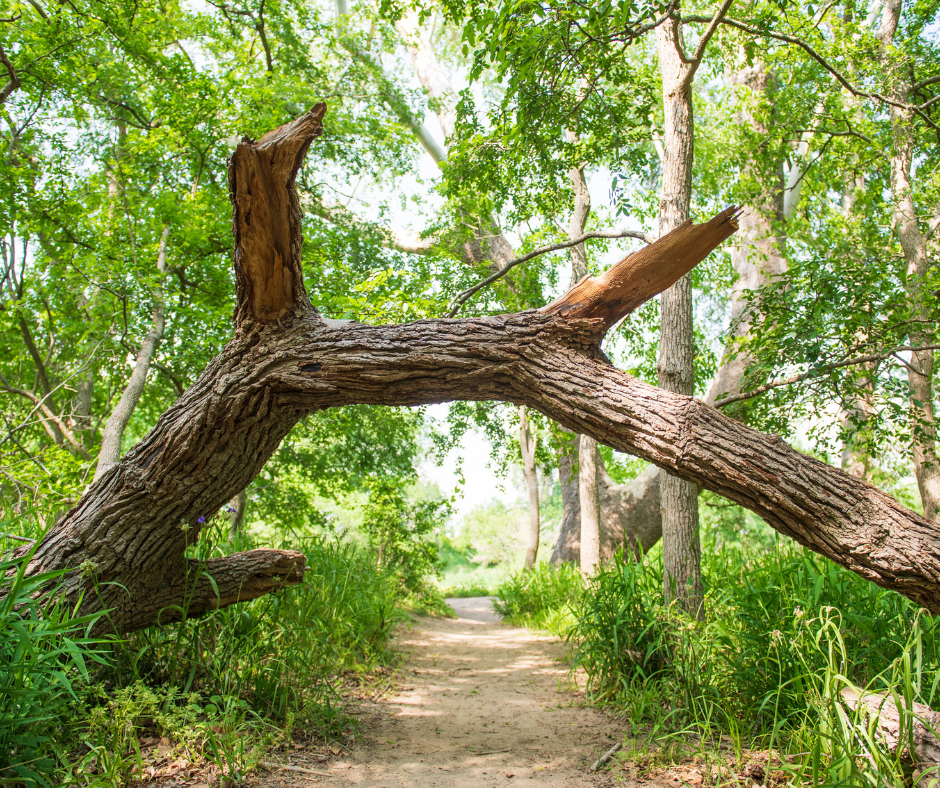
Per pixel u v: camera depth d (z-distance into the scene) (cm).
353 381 321
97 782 251
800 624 374
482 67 627
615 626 466
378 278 752
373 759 347
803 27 912
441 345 310
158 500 345
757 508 256
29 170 872
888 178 1079
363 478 1526
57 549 334
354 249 1364
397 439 1603
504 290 1276
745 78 1198
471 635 980
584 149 786
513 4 564
